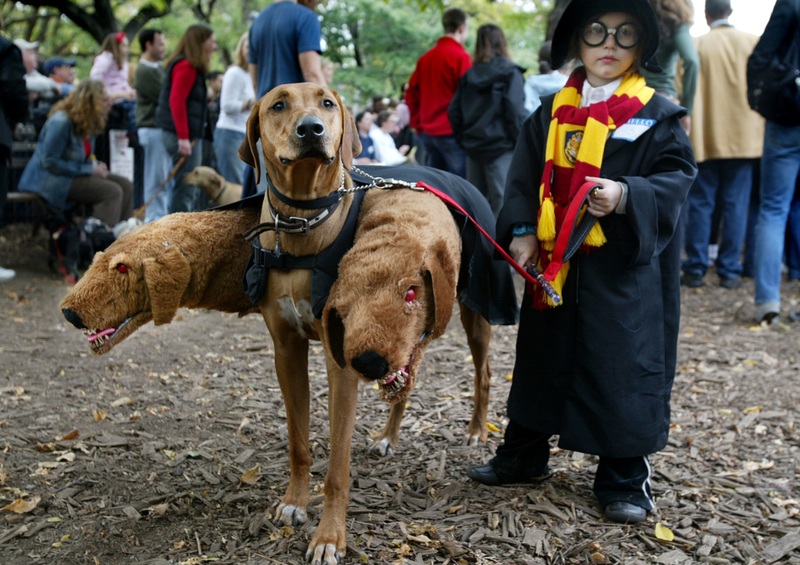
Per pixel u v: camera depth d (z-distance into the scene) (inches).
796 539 96.0
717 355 178.1
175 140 252.7
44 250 283.1
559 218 98.1
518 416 104.3
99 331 90.9
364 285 76.9
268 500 104.0
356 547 90.4
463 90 236.4
